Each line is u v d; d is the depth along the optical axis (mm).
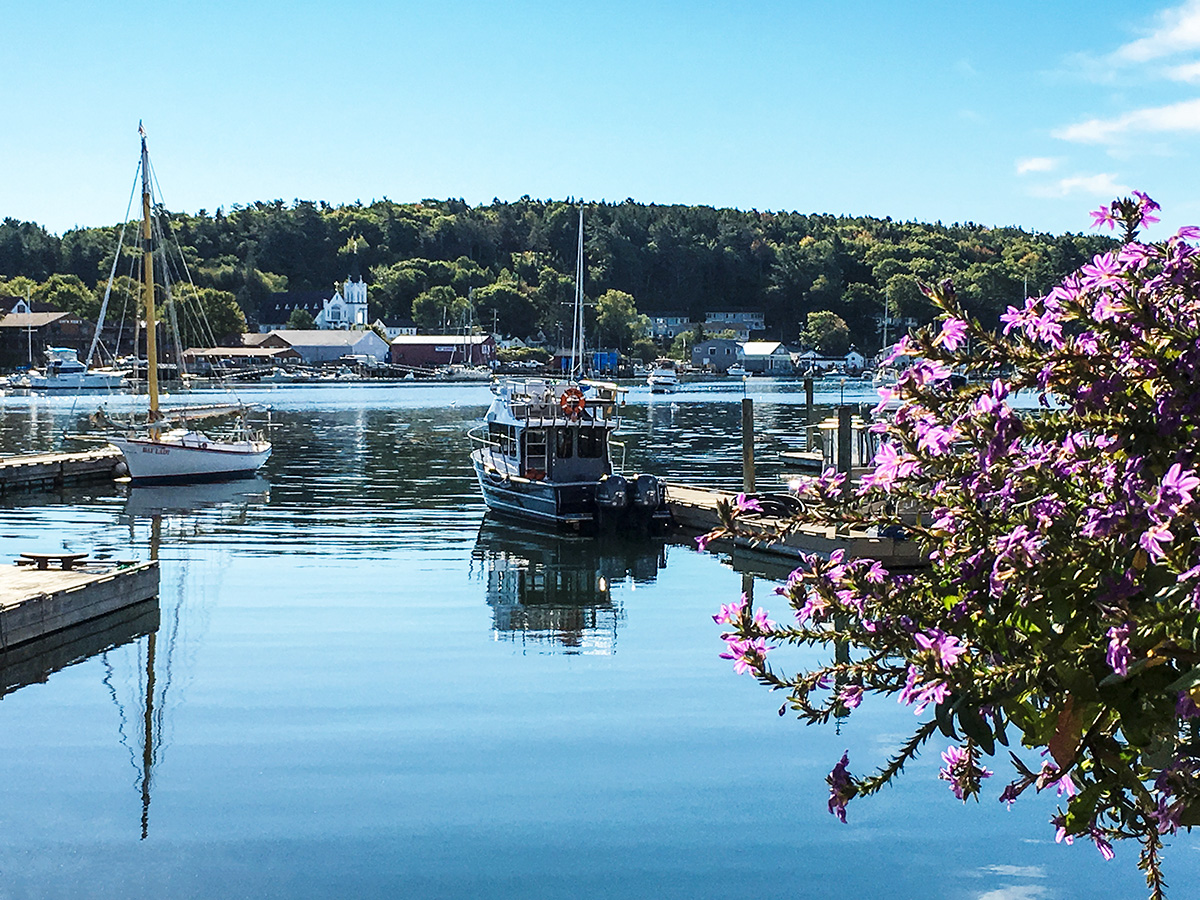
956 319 3037
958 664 3064
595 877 9688
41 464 40625
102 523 31500
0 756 12672
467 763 12320
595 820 10789
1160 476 2854
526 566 24688
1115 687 2977
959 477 3090
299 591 21734
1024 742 3174
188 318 148375
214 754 12664
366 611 19984
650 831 10594
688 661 16500
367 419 75688
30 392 108062
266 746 12906
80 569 20250
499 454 33656
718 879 9680
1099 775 3197
